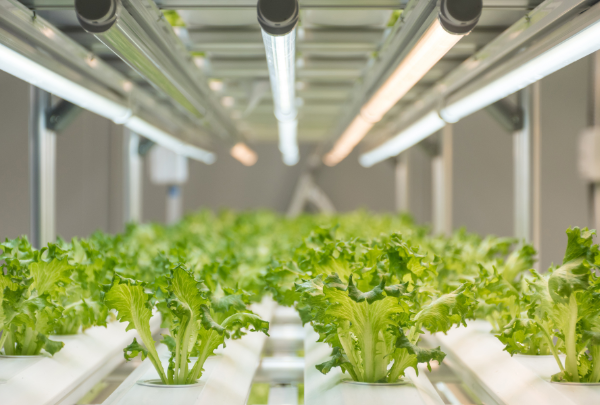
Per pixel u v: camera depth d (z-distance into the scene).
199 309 2.13
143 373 2.39
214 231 7.11
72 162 7.59
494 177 7.88
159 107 5.61
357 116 5.05
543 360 2.48
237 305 2.28
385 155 7.94
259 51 3.90
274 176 14.48
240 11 3.09
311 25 3.39
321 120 7.78
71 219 7.62
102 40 2.53
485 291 2.80
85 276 2.85
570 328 2.15
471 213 8.06
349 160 14.73
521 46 3.23
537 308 2.20
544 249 4.95
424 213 10.56
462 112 4.15
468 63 3.69
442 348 3.14
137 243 4.73
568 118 4.88
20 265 2.42
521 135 4.38
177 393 2.06
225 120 6.54
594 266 2.21
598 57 4.71
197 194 14.23
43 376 2.29
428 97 5.01
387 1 2.70
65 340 2.77
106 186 7.55
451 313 2.21
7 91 4.90
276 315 4.03
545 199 4.92
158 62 3.08
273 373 2.69
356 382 2.14
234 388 2.29
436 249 4.02
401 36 2.89
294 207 12.66
